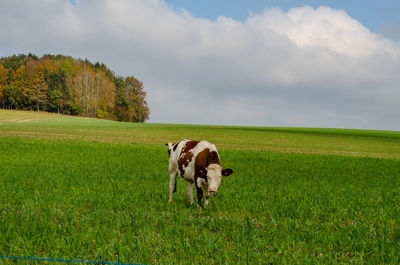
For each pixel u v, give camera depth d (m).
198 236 6.47
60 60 153.62
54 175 14.45
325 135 68.88
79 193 10.55
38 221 7.23
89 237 6.18
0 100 129.50
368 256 5.77
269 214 8.41
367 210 8.91
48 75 131.75
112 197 10.01
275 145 44.03
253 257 5.50
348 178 16.47
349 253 5.93
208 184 8.57
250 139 53.03
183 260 5.30
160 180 14.19
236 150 34.22
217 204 9.39
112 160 22.06
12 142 31.86
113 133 54.00
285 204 9.42
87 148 29.50
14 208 8.51
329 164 23.83
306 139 56.88
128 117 133.12
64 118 96.56
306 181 14.76
